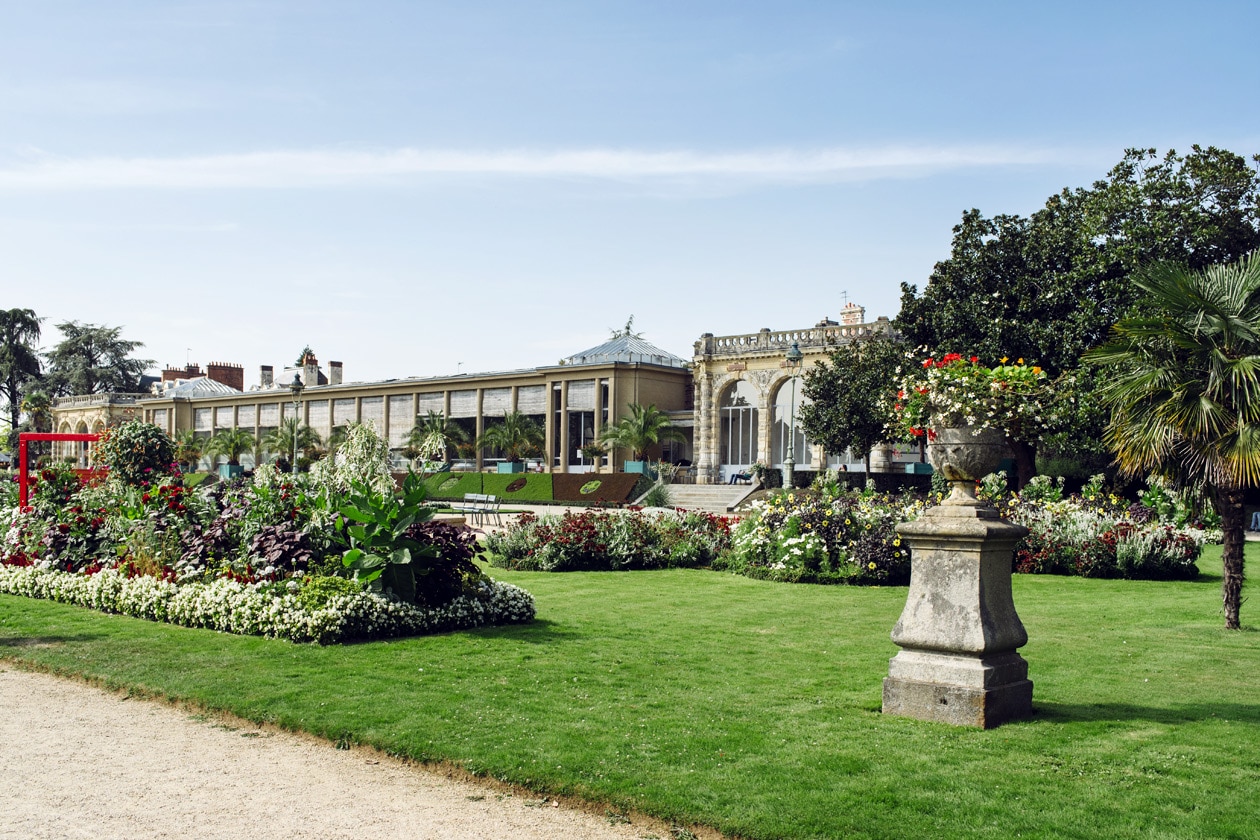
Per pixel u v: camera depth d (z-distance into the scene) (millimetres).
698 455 55406
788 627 12242
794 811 5652
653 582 17453
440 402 68000
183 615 11570
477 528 30406
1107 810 5641
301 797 6141
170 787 6316
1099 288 31078
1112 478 34344
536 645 10594
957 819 5527
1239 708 7973
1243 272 11758
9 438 93812
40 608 13078
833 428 40750
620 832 5633
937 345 33688
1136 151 34469
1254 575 18453
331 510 11977
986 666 7371
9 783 6379
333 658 9680
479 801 6105
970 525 7387
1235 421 11391
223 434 74062
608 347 63656
